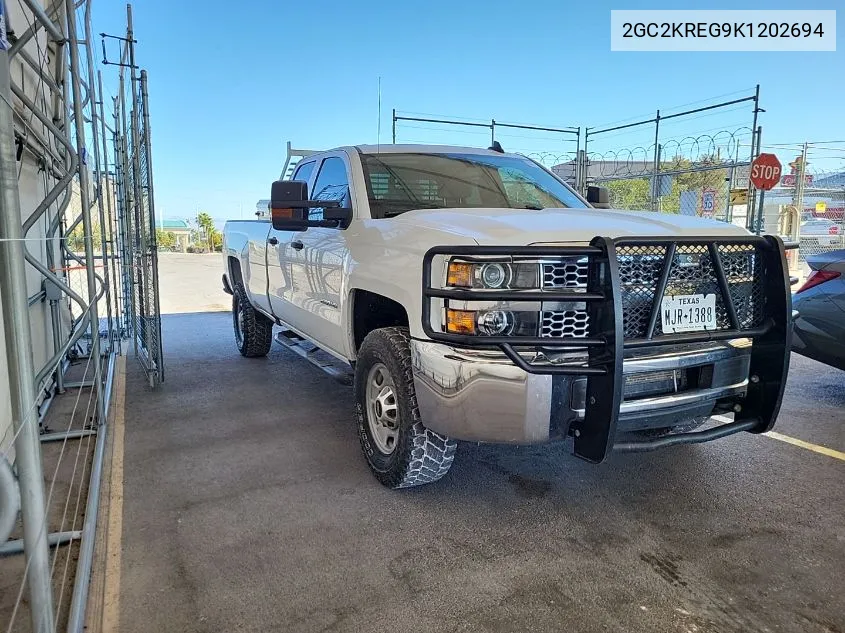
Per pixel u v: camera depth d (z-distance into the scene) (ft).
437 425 9.91
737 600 8.32
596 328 8.91
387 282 11.10
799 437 14.55
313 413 16.31
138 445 13.88
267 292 19.58
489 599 8.32
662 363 9.41
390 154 14.78
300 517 10.55
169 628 7.66
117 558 9.21
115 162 25.20
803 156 46.34
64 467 12.60
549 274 9.20
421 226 10.69
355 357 13.52
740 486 11.86
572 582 8.73
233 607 8.09
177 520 10.39
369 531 10.10
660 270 9.44
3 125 5.65
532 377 9.03
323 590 8.48
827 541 9.83
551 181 15.79
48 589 6.20
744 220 45.11
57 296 17.70
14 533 9.34
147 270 18.72
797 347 17.67
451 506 11.01
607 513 10.78
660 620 7.91
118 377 19.93
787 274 9.96
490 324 9.14
